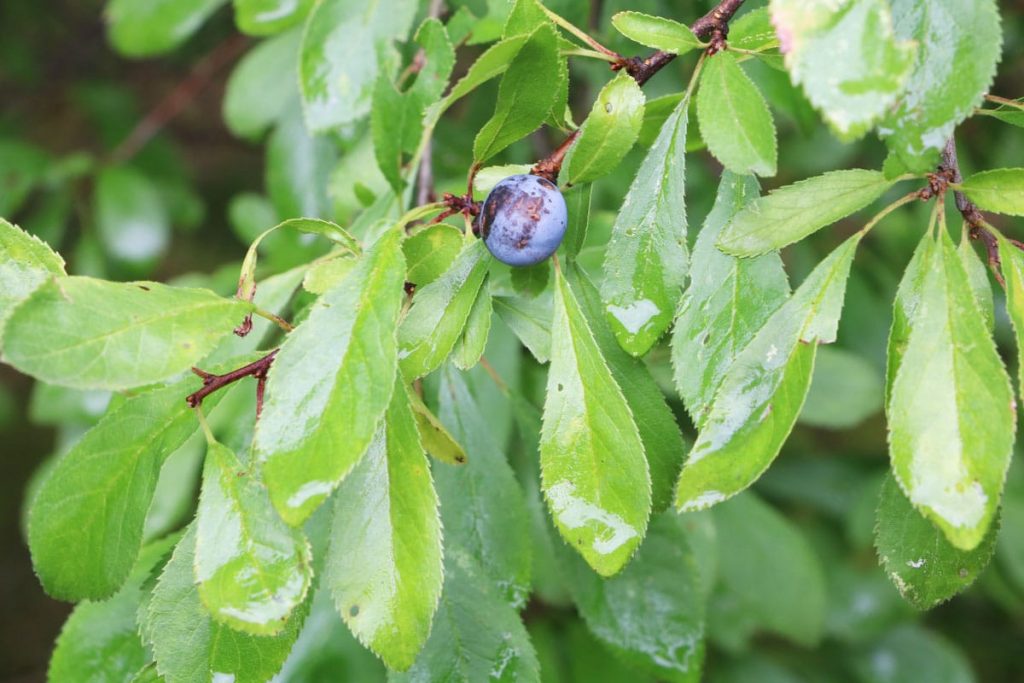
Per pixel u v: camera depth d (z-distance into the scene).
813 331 0.32
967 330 0.31
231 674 0.33
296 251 0.46
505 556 0.37
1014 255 0.32
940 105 0.31
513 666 0.36
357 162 0.42
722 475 0.32
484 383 0.41
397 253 0.32
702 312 0.33
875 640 0.57
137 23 0.49
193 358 0.31
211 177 0.86
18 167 0.61
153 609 0.33
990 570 0.56
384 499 0.33
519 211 0.32
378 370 0.31
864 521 0.53
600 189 0.46
